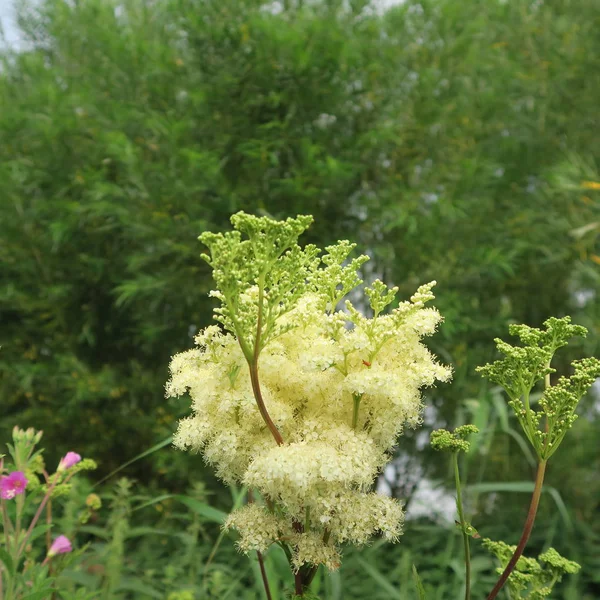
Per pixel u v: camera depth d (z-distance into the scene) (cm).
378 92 548
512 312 561
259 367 111
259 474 104
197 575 295
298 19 534
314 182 498
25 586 146
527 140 546
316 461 103
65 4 569
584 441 491
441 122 538
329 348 110
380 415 113
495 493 498
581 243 507
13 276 583
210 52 535
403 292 506
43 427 533
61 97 525
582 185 485
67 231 523
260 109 532
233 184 528
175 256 524
